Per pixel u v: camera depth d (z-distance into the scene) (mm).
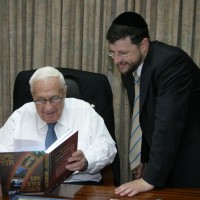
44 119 1621
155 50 1570
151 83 1531
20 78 1885
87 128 1740
